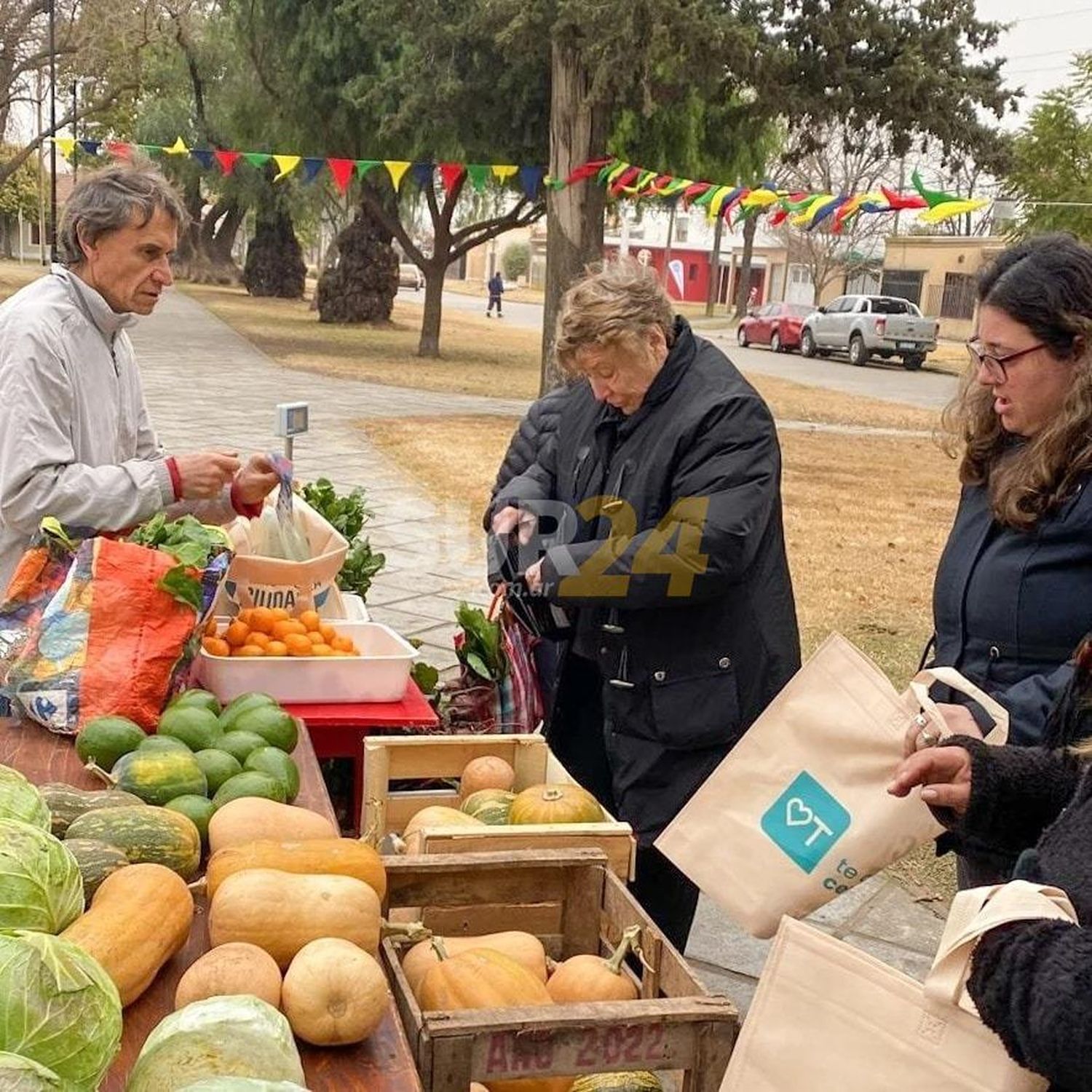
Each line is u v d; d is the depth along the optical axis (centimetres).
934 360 3388
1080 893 153
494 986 200
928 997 164
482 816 271
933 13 1125
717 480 294
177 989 170
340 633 355
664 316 306
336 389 1903
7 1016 130
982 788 198
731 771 234
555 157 1152
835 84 1135
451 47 1845
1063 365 226
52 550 271
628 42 1039
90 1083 135
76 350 318
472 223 2883
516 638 358
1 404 304
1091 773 166
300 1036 166
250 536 369
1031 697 225
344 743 325
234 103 2311
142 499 307
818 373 2786
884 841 221
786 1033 174
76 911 169
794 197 812
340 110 2162
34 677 258
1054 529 231
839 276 4516
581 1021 182
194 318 3219
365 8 1936
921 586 929
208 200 5062
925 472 1455
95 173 323
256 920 177
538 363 2605
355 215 3378
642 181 1024
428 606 767
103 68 2827
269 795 230
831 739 227
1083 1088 139
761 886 228
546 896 239
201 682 318
